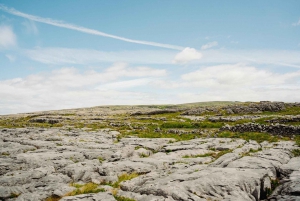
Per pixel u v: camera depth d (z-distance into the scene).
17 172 17.41
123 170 19.05
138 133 46.09
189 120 64.06
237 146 28.62
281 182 15.45
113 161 22.27
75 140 34.62
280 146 26.64
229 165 18.53
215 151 27.30
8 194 13.74
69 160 21.73
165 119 69.38
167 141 35.09
